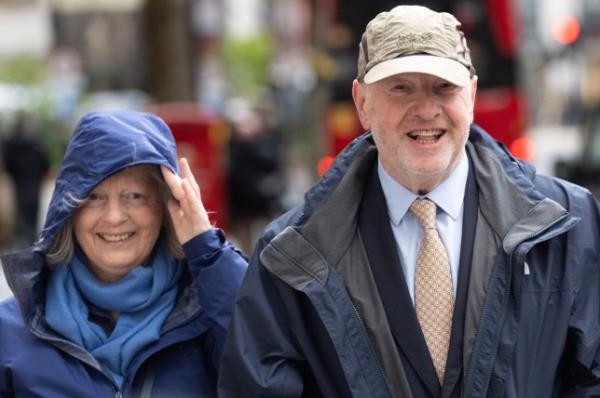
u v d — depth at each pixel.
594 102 22.48
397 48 6.48
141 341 7.15
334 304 6.56
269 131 23.78
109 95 51.00
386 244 6.71
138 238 7.33
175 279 7.39
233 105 42.19
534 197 6.68
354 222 6.81
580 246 6.65
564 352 6.65
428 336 6.57
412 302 6.61
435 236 6.69
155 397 7.20
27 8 63.06
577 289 6.58
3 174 28.58
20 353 7.15
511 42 24.73
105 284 7.40
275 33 52.34
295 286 6.60
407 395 6.48
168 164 7.25
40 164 28.91
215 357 7.33
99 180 7.09
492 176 6.82
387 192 6.80
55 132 35.56
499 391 6.38
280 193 23.73
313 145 25.70
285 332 6.72
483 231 6.67
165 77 25.58
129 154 7.11
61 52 52.78
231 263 7.24
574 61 24.91
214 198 20.53
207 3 36.78
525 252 6.43
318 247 6.71
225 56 48.31
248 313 6.76
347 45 24.92
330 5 24.88
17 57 56.44
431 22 6.54
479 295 6.50
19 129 28.86
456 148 6.59
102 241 7.28
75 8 54.03
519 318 6.45
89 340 7.18
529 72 25.88
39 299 7.28
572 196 6.83
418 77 6.45
